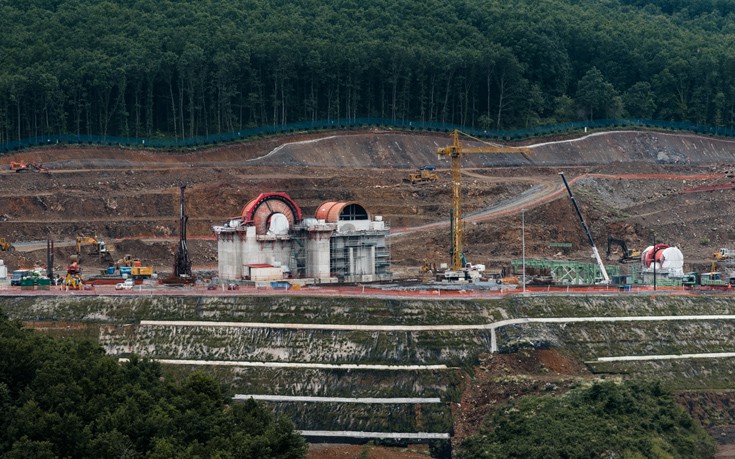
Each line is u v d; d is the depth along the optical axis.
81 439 197.50
